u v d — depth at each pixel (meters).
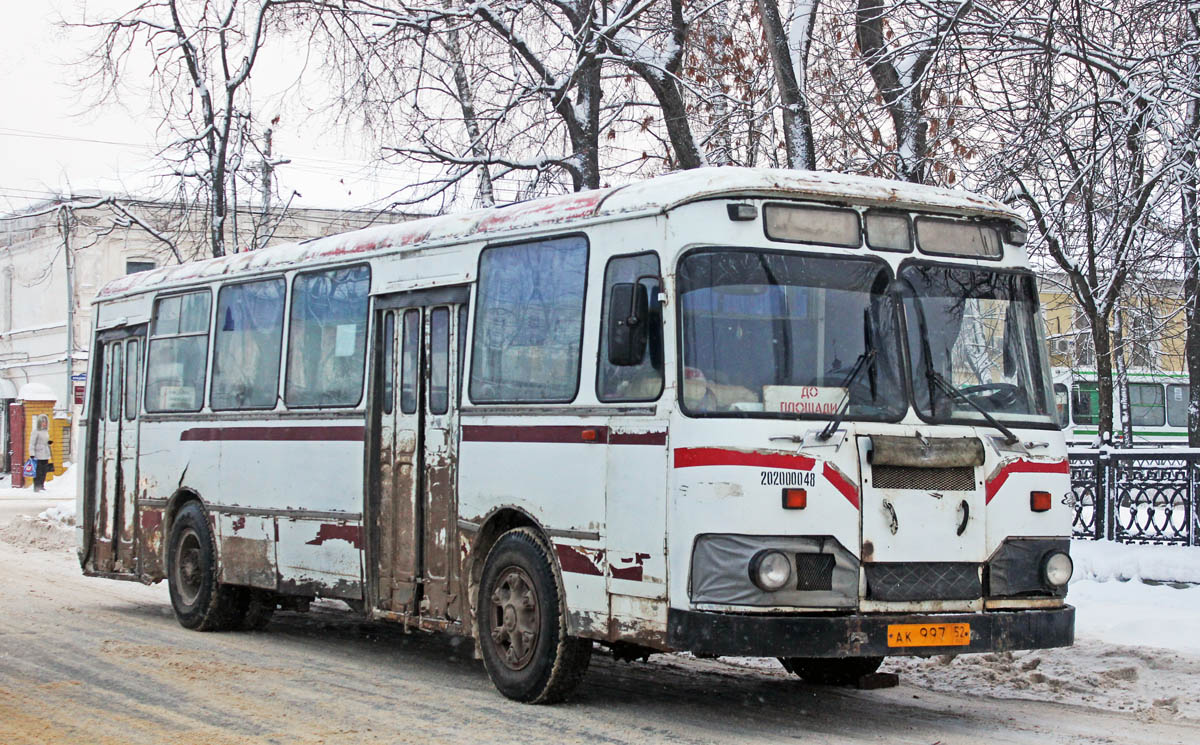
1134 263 15.66
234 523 12.44
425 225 10.56
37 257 49.28
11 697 8.95
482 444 9.53
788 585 7.63
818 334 8.09
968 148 15.54
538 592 8.89
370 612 10.61
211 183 22.42
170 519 13.50
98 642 11.70
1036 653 10.94
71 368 44.59
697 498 7.77
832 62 16.36
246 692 9.27
